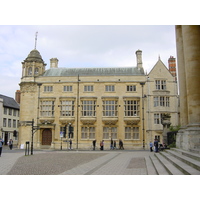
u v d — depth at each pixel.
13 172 11.47
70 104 39.44
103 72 42.25
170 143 23.47
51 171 11.79
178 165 10.02
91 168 12.89
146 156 20.84
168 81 39.38
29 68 41.47
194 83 14.94
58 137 38.94
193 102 14.88
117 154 24.66
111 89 39.69
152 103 38.69
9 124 56.78
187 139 14.77
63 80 40.28
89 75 40.22
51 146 38.41
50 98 39.72
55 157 20.39
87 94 39.66
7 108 56.31
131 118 38.38
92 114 38.84
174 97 38.91
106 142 38.22
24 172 11.47
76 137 38.56
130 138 38.25
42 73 42.53
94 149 35.41
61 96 39.84
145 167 13.45
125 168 13.06
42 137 39.69
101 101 39.28
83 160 17.62
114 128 38.81
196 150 12.96
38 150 33.88
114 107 38.94
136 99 38.84
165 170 10.80
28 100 40.12
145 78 39.47
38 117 39.50
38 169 12.54
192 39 15.20
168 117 27.39
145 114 38.53
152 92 38.97
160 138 37.78
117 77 39.75
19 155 22.84
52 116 39.31
